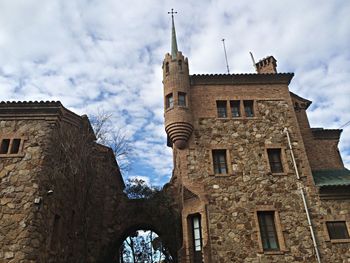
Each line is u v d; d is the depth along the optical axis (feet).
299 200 64.08
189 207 64.34
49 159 57.62
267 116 73.00
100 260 75.46
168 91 73.05
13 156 56.85
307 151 78.74
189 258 60.39
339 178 69.26
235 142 69.51
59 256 57.52
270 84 77.05
